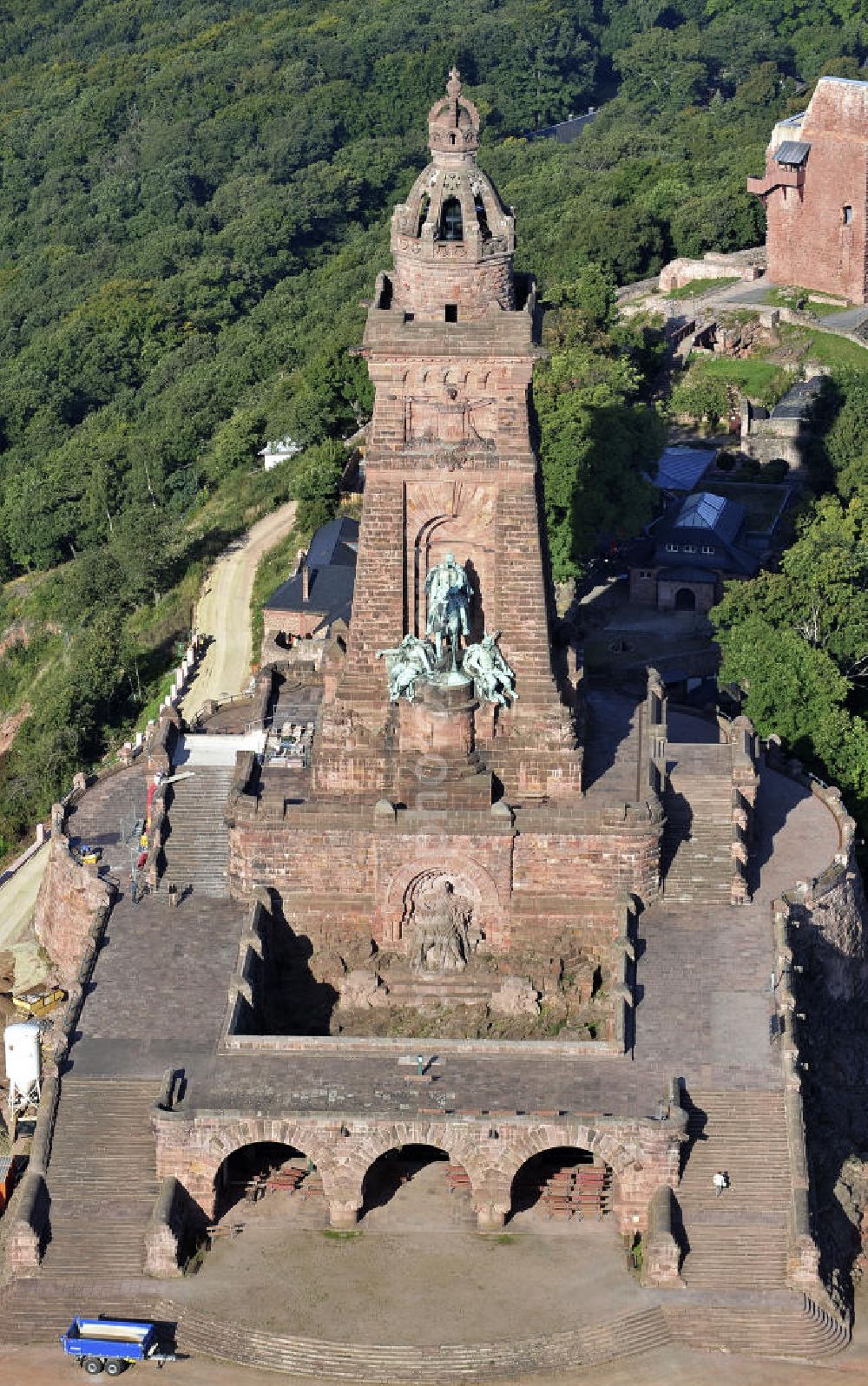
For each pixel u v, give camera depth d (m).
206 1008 143.62
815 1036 150.25
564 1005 148.12
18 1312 128.88
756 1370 125.00
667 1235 128.62
